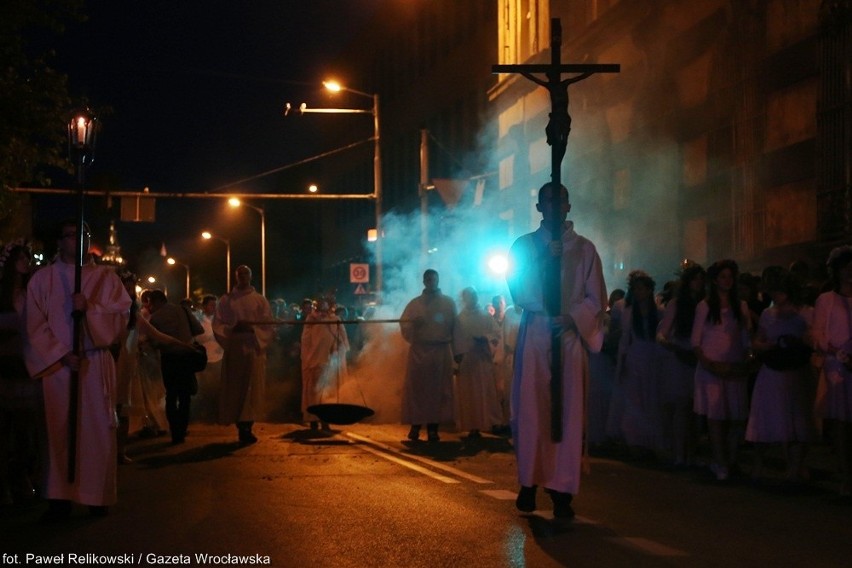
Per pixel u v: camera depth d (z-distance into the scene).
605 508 9.39
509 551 7.35
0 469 9.65
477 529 8.18
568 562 7.02
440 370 16.33
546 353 8.55
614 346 14.62
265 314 15.93
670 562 7.05
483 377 16.67
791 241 22.16
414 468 12.27
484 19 45.56
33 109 18.11
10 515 9.11
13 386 9.57
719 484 11.15
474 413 16.59
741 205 23.77
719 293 11.51
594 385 14.77
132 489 10.68
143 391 16.94
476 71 46.66
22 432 9.80
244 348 15.76
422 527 8.26
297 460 13.25
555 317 8.37
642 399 13.34
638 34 28.41
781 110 22.50
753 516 9.05
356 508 9.21
